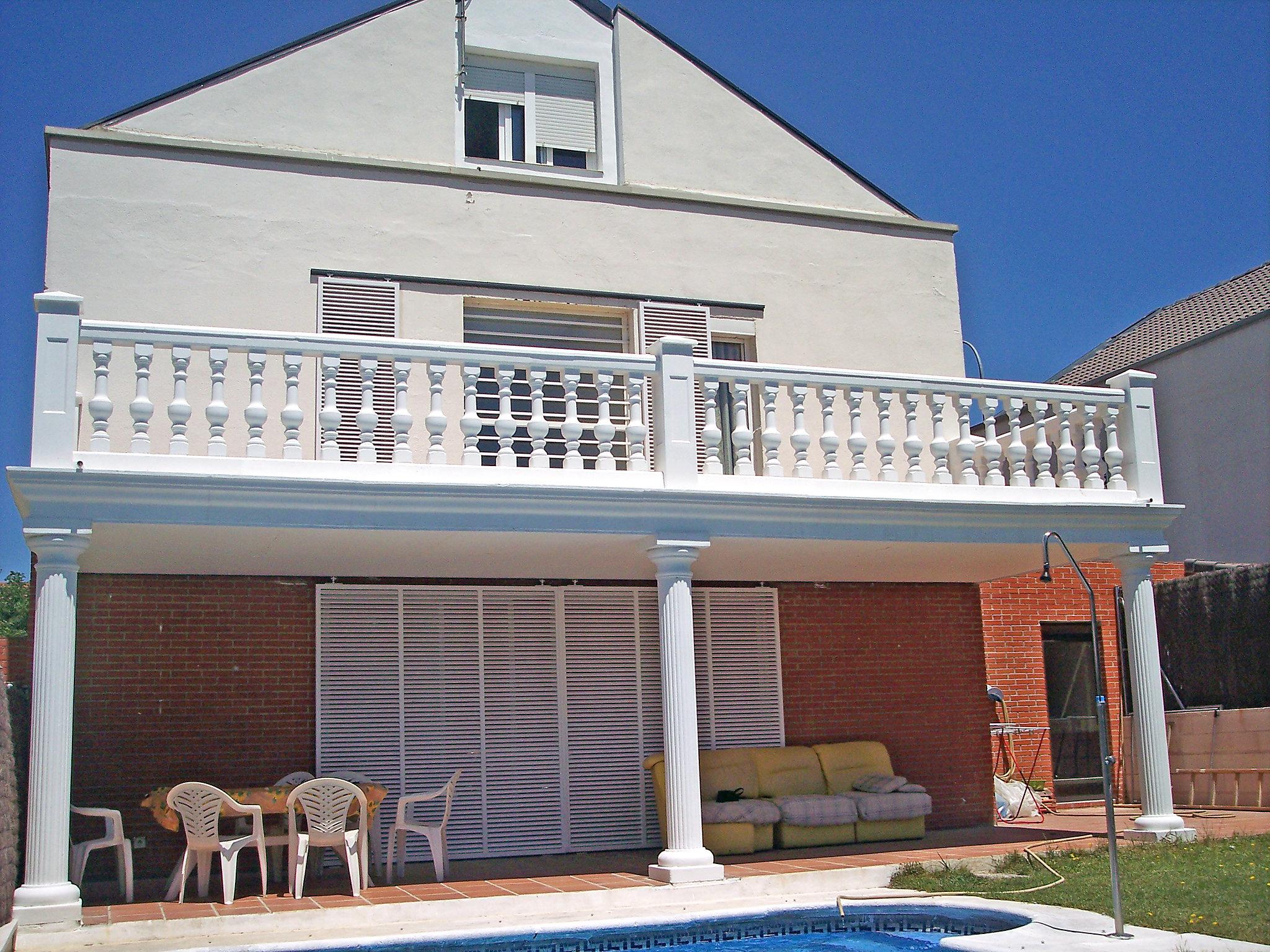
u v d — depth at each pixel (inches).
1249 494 773.3
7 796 313.6
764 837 440.8
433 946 298.4
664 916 324.5
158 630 421.7
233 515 335.6
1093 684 595.5
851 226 541.3
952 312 553.9
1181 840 414.3
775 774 478.6
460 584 464.4
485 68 513.0
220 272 438.9
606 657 479.8
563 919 325.7
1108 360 923.4
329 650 440.5
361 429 357.1
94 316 421.4
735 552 426.0
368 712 441.1
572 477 374.3
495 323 483.8
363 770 436.5
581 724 470.6
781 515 392.5
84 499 322.3
